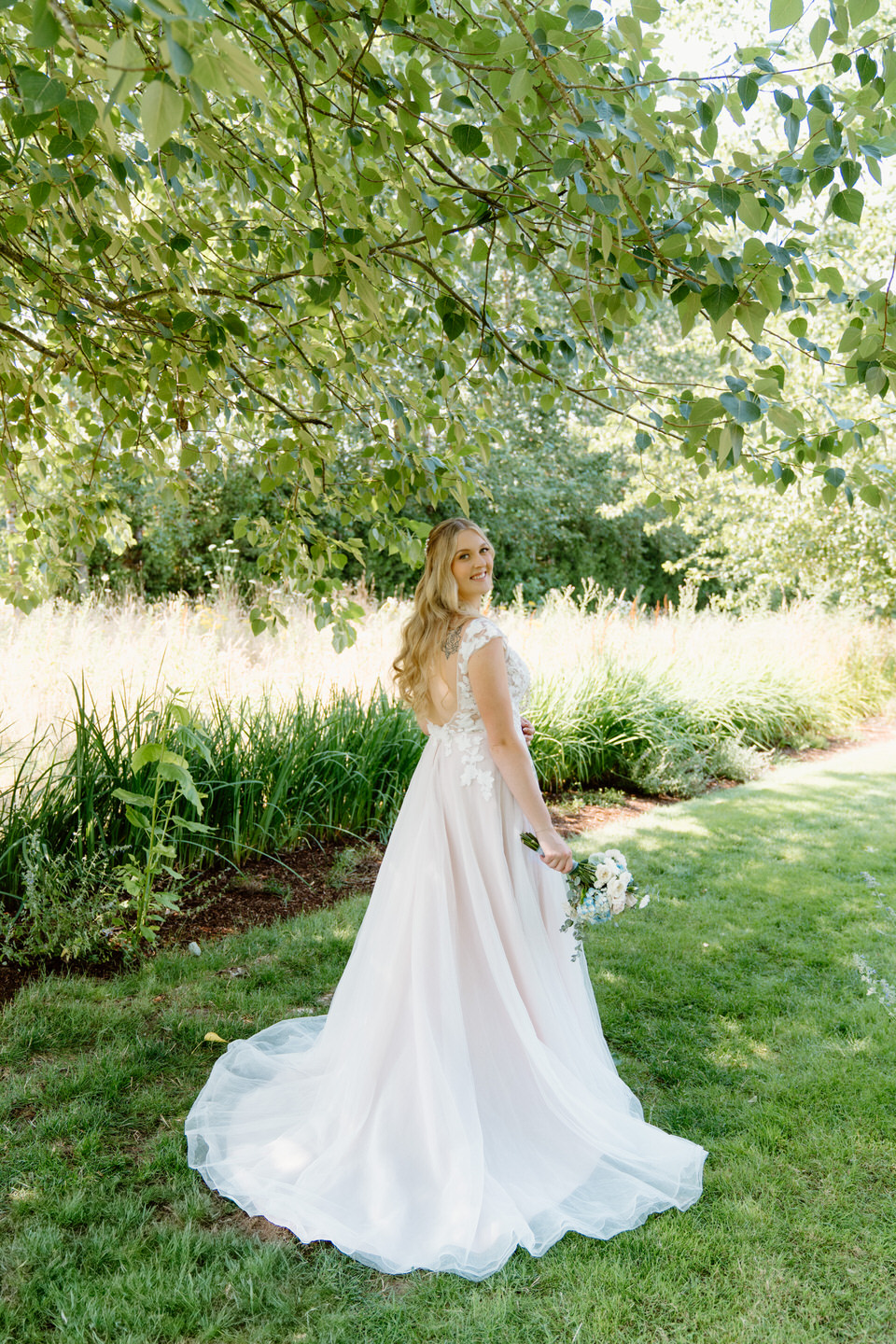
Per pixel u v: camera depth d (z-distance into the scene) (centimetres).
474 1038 247
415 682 265
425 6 175
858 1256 216
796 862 521
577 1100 247
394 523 356
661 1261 213
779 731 882
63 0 133
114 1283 202
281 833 495
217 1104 270
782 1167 249
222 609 849
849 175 171
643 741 721
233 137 243
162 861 424
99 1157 246
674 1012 342
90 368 292
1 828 390
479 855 254
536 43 155
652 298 210
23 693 552
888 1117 271
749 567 1175
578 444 1809
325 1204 225
